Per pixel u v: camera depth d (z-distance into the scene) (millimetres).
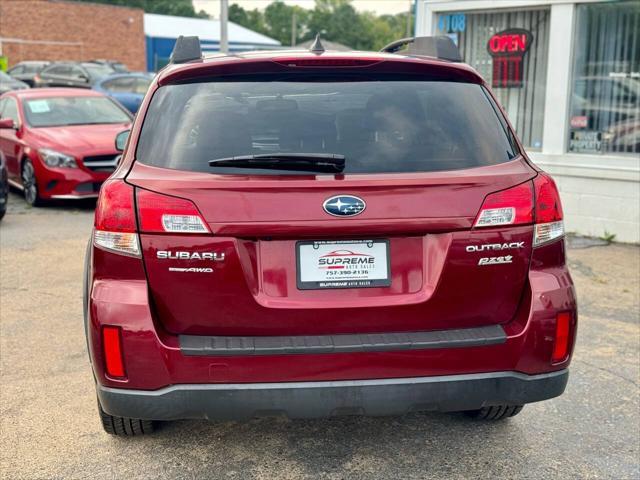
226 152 2980
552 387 3064
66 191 10234
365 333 2918
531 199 3020
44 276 6723
